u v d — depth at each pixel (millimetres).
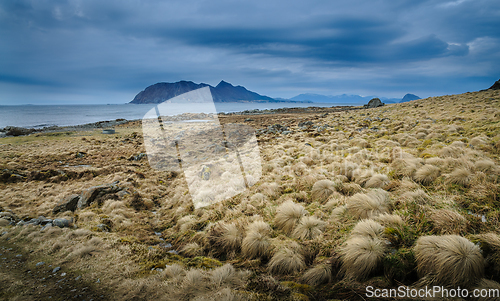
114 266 3773
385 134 13406
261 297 2977
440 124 13297
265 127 25641
